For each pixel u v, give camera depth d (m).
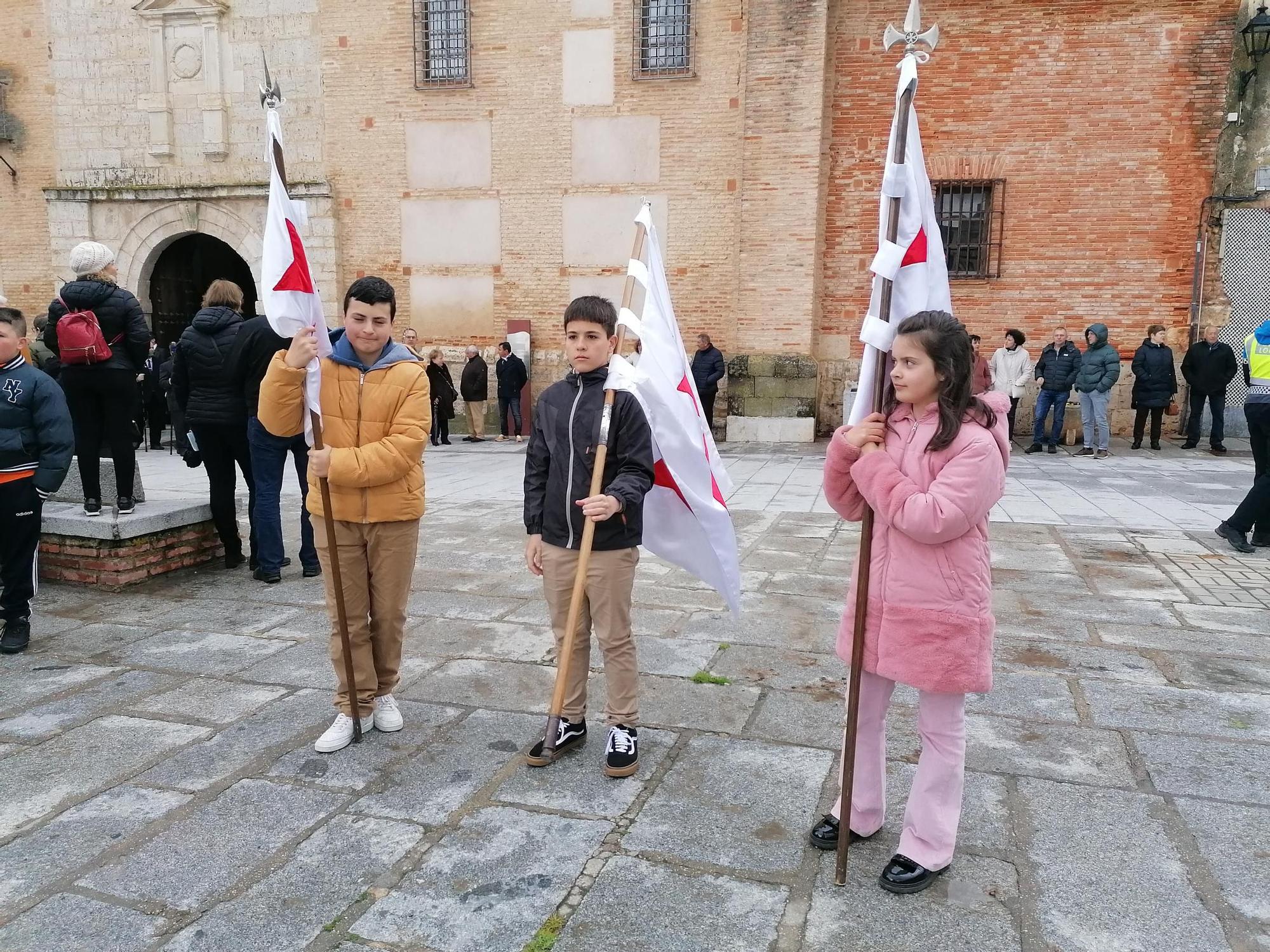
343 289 14.72
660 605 5.01
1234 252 12.30
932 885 2.46
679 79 13.26
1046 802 2.90
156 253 15.23
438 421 13.62
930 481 2.34
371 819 2.80
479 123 14.02
